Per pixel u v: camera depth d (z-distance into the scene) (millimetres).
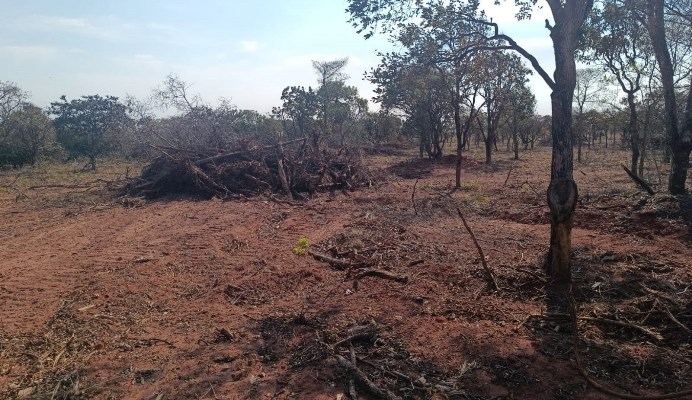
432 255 7641
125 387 4027
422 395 3896
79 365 4395
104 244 8727
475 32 6762
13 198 14203
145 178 15180
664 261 7020
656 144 21312
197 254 7977
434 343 4738
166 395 3900
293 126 30938
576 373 4160
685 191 10766
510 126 34250
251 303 5879
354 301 5852
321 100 31859
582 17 6023
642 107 17703
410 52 6934
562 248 6094
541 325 5078
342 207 12227
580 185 15445
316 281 6590
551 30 6141
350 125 34375
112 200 13555
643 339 4742
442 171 21641
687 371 4148
